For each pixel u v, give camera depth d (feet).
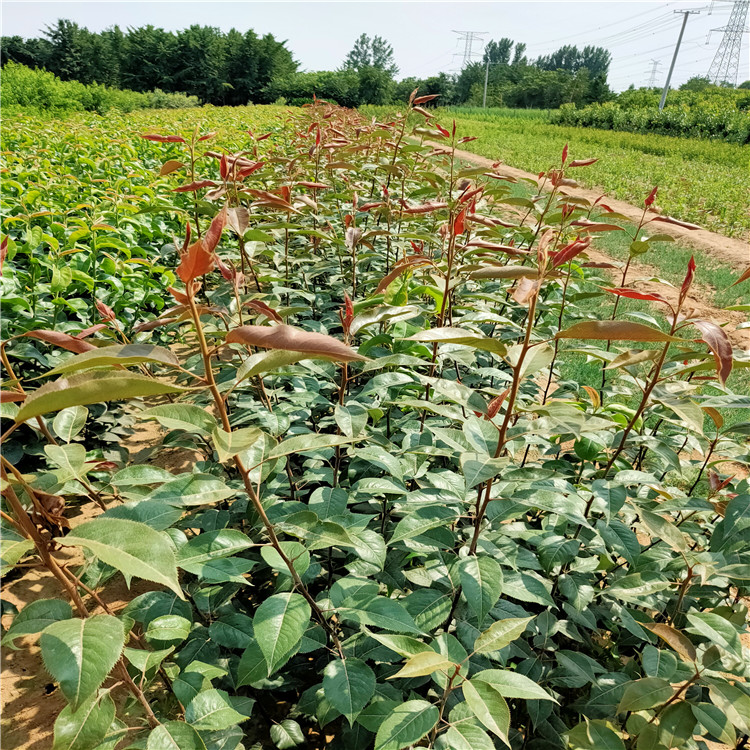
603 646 7.86
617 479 6.43
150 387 3.59
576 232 9.87
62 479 5.10
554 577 7.30
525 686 4.38
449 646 4.88
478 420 5.66
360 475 8.36
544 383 16.55
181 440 9.30
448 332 5.10
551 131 131.64
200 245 3.78
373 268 15.47
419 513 5.84
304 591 5.16
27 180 20.18
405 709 4.46
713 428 15.07
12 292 11.95
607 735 5.19
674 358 6.89
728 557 5.94
